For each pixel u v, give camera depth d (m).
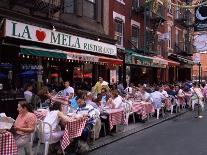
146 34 26.11
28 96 11.40
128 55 20.81
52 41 14.30
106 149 9.55
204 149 9.57
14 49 13.48
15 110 11.16
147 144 10.29
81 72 18.06
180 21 34.50
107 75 20.61
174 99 18.64
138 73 25.00
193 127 13.73
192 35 38.09
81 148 8.81
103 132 11.34
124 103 12.84
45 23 14.16
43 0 14.16
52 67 15.90
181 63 33.03
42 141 8.17
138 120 14.97
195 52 37.28
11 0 12.81
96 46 17.75
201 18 30.05
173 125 14.41
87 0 18.47
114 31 21.62
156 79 28.33
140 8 24.42
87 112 9.70
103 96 12.81
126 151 9.34
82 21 17.56
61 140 8.38
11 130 7.43
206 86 26.77
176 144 10.27
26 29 12.78
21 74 13.54
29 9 13.86
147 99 15.52
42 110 10.09
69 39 15.49
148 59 22.33
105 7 20.28
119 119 11.78
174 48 33.34
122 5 22.69
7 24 11.91
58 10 15.09
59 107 8.52
